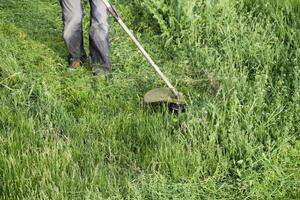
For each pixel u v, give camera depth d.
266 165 7.70
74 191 7.25
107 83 9.53
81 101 9.16
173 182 7.59
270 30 10.42
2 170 7.50
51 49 10.41
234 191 7.52
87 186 7.35
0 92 9.12
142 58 10.27
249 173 7.66
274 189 7.51
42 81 9.45
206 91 9.35
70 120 8.51
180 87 9.49
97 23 9.26
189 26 10.75
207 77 9.67
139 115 8.62
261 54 9.80
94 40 9.34
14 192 7.25
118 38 10.79
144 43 10.75
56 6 11.83
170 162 7.72
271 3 11.25
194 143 7.93
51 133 8.17
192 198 7.34
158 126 8.39
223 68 9.61
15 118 8.51
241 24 10.46
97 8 9.19
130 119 8.61
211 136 7.94
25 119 8.47
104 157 7.92
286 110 8.45
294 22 10.57
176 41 10.57
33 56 10.12
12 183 7.29
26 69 9.80
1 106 8.71
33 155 7.66
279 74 9.59
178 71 9.98
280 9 11.16
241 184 7.58
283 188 7.53
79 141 8.11
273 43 10.22
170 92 8.98
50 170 7.50
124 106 9.05
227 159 7.88
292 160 7.94
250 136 8.04
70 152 7.73
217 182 7.65
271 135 8.27
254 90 8.91
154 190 7.36
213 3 11.05
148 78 9.71
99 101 9.12
